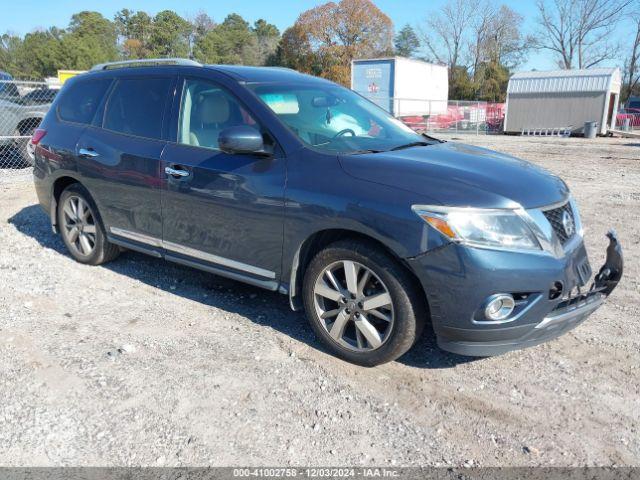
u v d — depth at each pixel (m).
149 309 4.41
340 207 3.37
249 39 84.19
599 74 27.31
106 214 4.93
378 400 3.23
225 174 3.93
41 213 7.47
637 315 4.36
